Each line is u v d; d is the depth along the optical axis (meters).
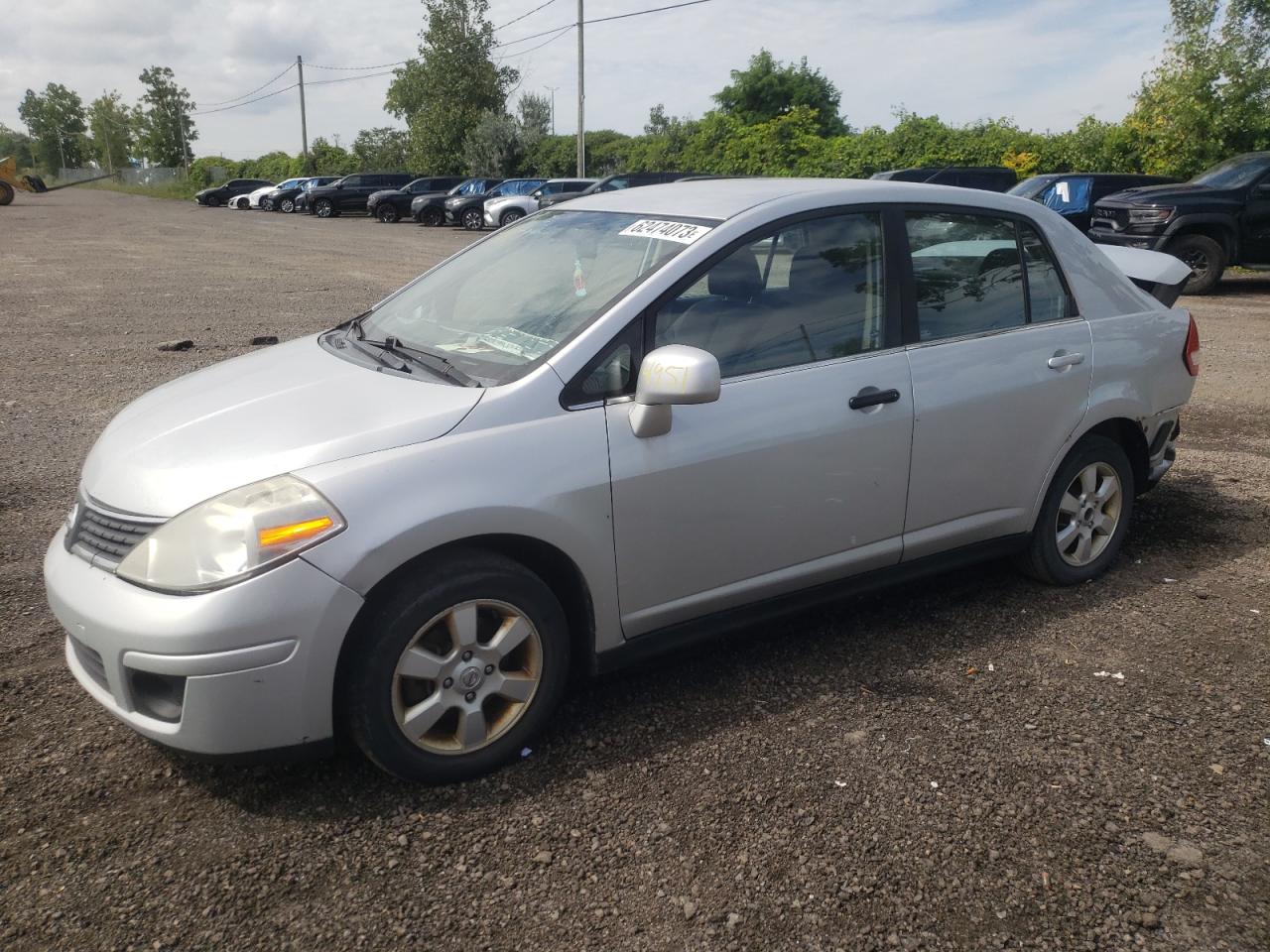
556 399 2.96
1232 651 3.79
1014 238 4.04
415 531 2.67
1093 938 2.35
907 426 3.59
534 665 2.99
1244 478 5.93
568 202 4.16
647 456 3.06
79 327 10.93
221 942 2.31
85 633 2.69
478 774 2.94
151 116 100.44
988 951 2.31
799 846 2.66
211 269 17.64
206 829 2.71
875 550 3.66
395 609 2.71
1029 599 4.25
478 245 4.17
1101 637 3.90
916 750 3.11
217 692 2.55
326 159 71.75
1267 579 4.47
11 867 2.55
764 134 36.22
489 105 53.69
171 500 2.70
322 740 2.70
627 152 50.59
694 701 3.40
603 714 3.31
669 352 2.89
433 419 2.83
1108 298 4.30
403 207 36.56
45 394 7.72
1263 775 3.00
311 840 2.67
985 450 3.85
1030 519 4.12
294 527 2.58
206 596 2.53
